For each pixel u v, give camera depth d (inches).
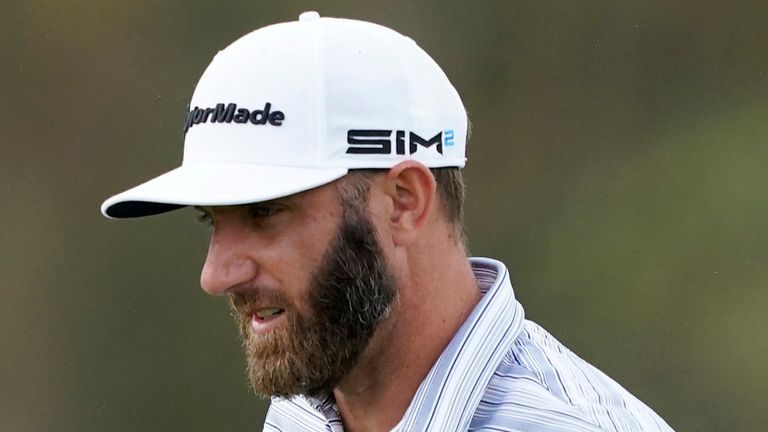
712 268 1022.4
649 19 1050.1
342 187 253.0
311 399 288.2
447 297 267.9
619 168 1050.1
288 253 251.6
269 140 253.4
